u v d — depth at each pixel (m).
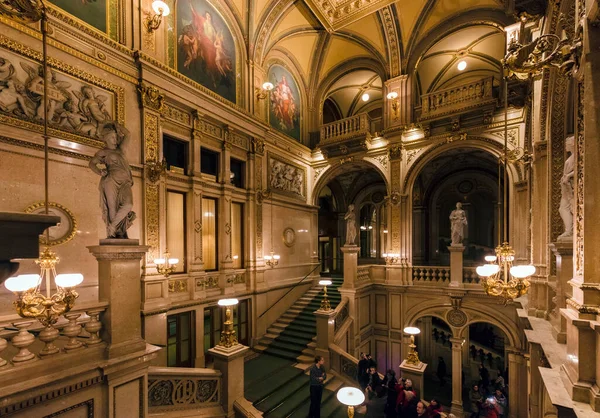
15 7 3.27
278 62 14.27
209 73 10.60
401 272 12.93
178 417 5.54
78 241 6.93
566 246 4.37
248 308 11.68
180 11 9.61
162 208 8.67
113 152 4.49
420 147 12.97
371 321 13.39
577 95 3.36
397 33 13.05
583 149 3.12
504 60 3.68
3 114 5.91
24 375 3.27
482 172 16.75
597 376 2.87
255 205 12.30
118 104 7.84
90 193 7.20
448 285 12.10
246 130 11.84
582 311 3.00
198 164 9.99
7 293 5.76
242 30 12.12
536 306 6.39
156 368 5.53
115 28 8.00
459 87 11.86
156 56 8.75
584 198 3.06
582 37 3.15
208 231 10.64
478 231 17.00
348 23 12.38
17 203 6.08
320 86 16.20
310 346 10.59
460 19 12.02
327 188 20.80
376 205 20.00
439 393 12.65
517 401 10.26
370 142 14.07
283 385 8.68
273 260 12.72
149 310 7.97
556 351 4.11
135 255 4.39
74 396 3.68
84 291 6.95
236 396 6.36
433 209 18.16
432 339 15.36
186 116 9.73
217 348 6.49
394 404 7.56
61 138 6.71
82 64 7.18
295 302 13.97
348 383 9.34
